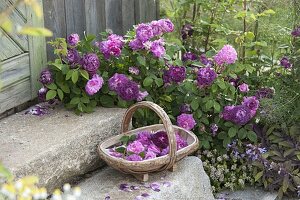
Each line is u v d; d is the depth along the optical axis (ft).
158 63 11.19
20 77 10.64
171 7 14.25
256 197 10.91
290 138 11.35
